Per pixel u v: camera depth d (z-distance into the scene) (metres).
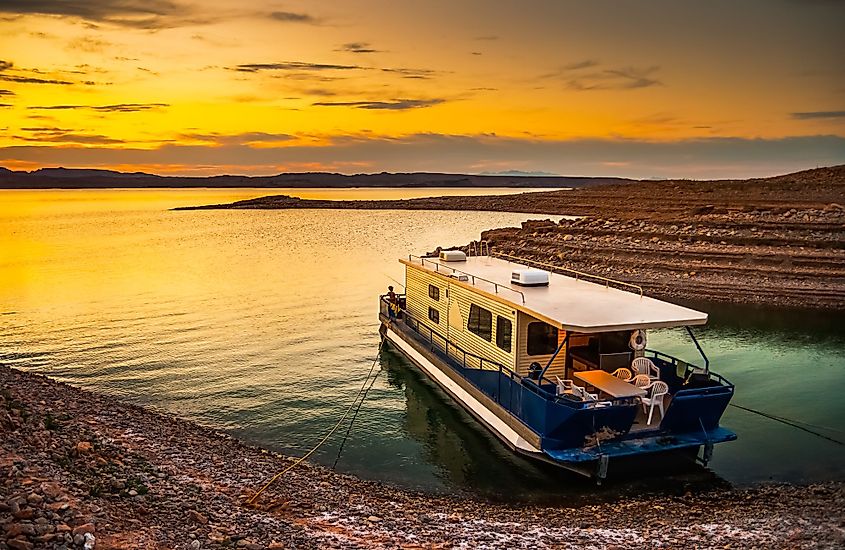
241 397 24.78
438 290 25.19
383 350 31.86
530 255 62.41
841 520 13.51
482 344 21.00
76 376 27.50
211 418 22.42
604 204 130.25
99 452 14.23
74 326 37.66
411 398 24.33
